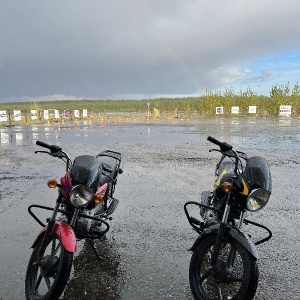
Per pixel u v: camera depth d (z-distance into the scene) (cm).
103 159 564
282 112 4562
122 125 3228
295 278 416
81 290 386
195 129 2569
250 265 326
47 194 771
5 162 1183
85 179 379
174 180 905
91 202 416
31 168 1073
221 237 345
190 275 374
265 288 392
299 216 631
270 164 1102
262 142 1667
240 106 5197
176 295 378
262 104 5156
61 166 1105
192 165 1111
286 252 486
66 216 416
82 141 1802
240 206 376
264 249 495
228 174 403
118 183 872
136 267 441
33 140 1873
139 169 1046
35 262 376
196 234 551
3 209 664
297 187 825
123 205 692
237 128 2602
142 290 388
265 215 636
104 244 511
